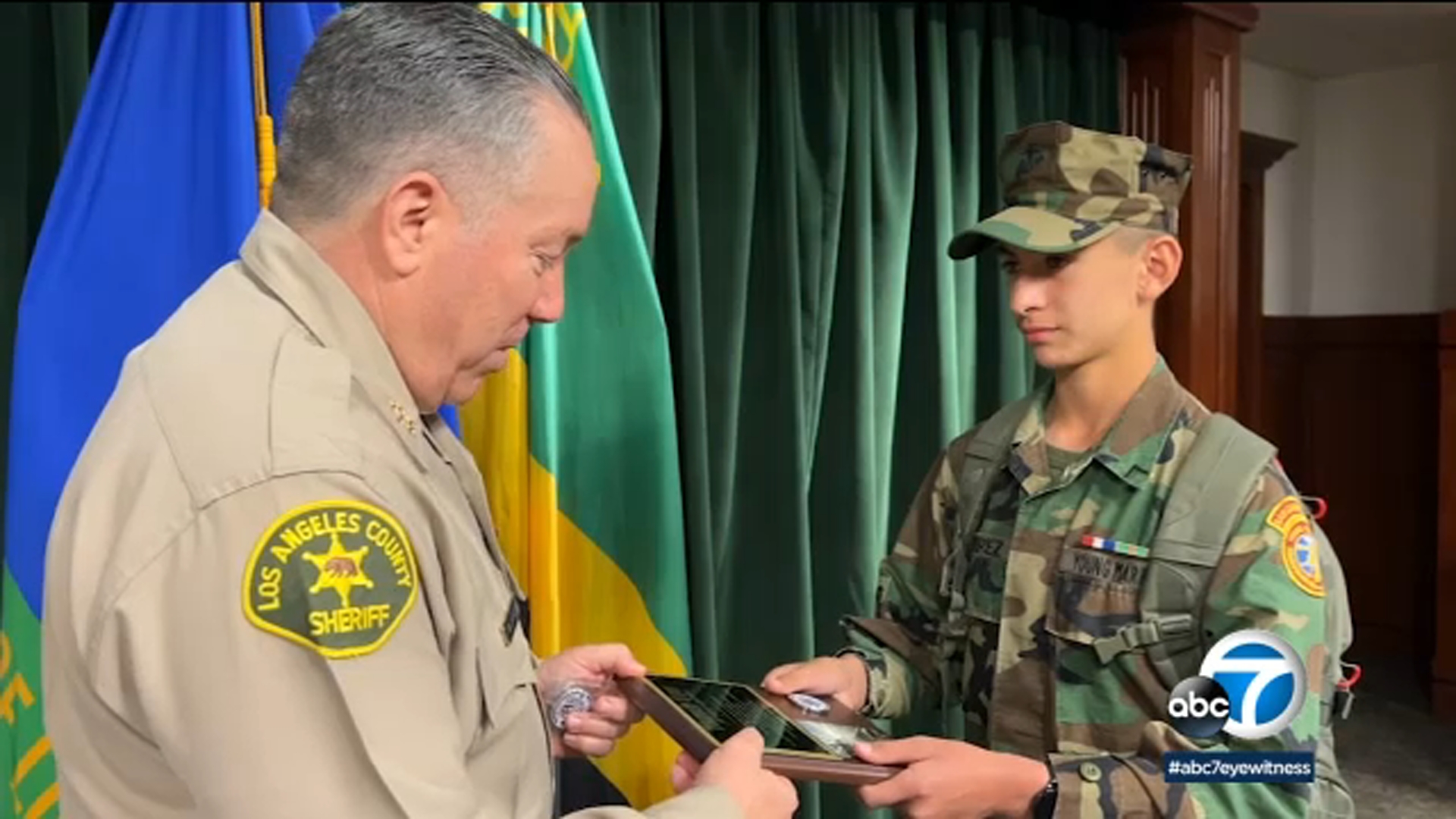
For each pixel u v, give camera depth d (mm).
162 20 1290
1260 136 1167
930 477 1108
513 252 741
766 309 1504
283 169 756
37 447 1205
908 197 1483
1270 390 1112
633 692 1015
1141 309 927
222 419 660
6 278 1340
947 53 1447
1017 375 1341
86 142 1265
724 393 1467
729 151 1491
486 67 722
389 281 732
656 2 1480
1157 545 866
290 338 701
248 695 619
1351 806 797
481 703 751
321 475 652
